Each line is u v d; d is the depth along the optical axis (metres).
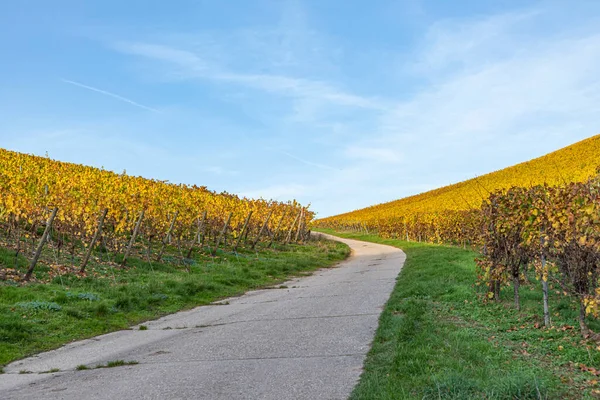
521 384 6.02
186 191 34.81
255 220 37.38
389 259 30.56
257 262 28.25
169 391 7.31
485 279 12.69
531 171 80.38
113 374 8.64
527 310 11.45
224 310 15.64
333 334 10.52
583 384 6.44
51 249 21.33
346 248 43.09
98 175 30.73
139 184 29.77
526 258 11.59
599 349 7.73
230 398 6.79
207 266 25.02
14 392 7.98
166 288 18.23
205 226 32.22
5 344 11.07
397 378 6.88
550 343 8.61
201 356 9.56
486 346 8.20
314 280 22.84
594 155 73.88
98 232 19.92
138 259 23.67
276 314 13.88
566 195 9.44
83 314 13.87
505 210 11.56
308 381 7.29
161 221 24.84
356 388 6.59
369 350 8.84
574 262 9.22
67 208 20.11
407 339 8.98
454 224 37.97
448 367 7.00
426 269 19.77
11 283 15.70
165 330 12.90
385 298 14.79
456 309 12.01
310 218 51.44
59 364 9.80
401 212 69.31
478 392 5.94
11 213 20.12
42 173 26.89
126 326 13.80
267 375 7.80
